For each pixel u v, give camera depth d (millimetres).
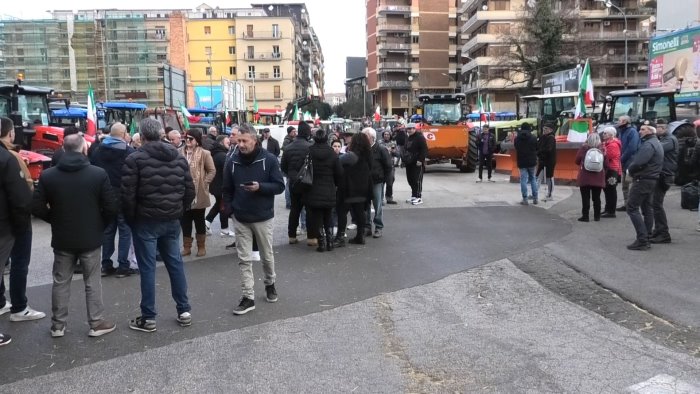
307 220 9227
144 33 51906
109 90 50156
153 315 5559
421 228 10617
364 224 9359
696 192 11742
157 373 4605
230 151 9852
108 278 7488
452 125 21953
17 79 15227
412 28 96062
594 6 70250
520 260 8062
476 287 6914
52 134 14789
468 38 91125
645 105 18531
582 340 5223
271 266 6371
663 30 39750
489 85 70375
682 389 4211
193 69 90938
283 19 90062
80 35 50781
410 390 4262
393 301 6422
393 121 43062
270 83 90812
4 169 5117
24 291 5879
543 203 13547
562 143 17000
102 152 7414
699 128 13266
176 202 5574
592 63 51500
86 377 4539
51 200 5266
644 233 8398
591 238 9328
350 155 9008
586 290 6699
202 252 8703
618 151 11180
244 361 4820
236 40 90250
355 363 4762
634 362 4715
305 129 9266
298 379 4461
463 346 5117
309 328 5598
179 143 8750
